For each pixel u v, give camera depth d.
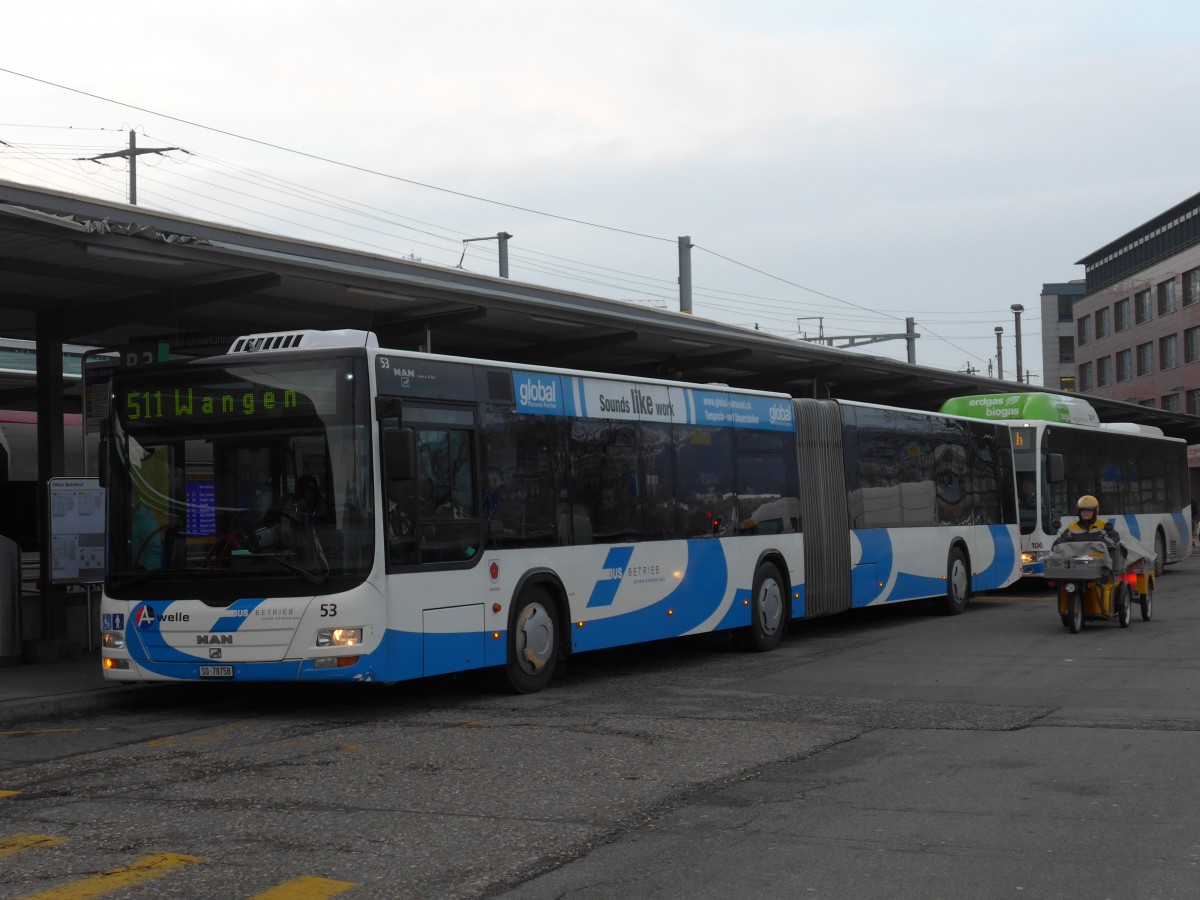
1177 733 9.99
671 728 10.50
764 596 16.59
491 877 6.18
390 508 11.18
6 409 22.45
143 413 11.66
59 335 15.48
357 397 11.07
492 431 12.45
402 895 5.91
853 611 22.59
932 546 20.78
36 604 17.59
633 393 14.54
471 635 11.98
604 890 5.98
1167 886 5.96
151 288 14.70
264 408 11.27
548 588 13.15
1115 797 7.82
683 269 42.53
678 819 7.35
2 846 6.83
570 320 17.48
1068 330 112.81
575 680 13.97
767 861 6.45
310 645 10.83
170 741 10.29
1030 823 7.19
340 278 14.06
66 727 11.19
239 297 15.28
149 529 11.48
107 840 6.94
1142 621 19.52
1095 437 28.28
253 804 7.80
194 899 5.86
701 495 15.48
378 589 10.96
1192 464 72.00
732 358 22.55
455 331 19.19
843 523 18.39
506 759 9.21
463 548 11.96
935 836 6.92
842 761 9.05
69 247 12.70
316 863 6.44
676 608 14.84
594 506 13.74
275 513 11.12
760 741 9.84
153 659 11.30
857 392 30.28
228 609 11.02
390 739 10.19
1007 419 26.36
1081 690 12.40
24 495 22.45
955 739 9.88
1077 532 18.06
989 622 19.92
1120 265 85.50
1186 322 74.94
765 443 16.86
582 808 7.63
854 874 6.21
